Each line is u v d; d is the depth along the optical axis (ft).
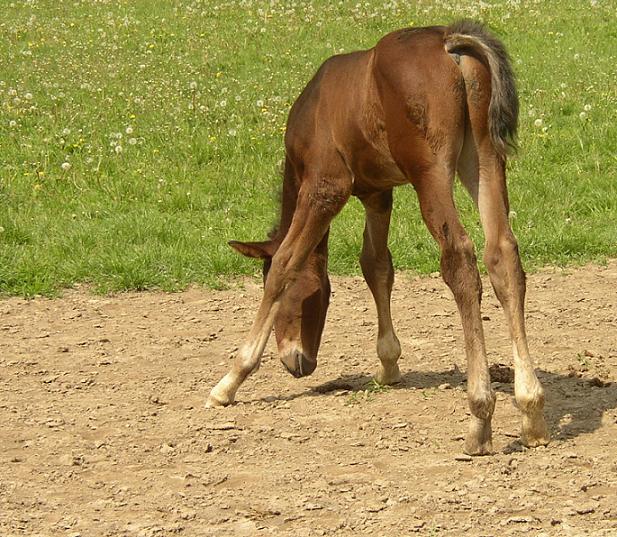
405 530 18.33
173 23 76.13
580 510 18.78
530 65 64.39
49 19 77.71
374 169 23.21
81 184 46.16
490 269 21.22
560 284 36.14
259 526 18.71
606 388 25.96
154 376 27.81
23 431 23.84
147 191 45.73
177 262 37.42
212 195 45.44
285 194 25.71
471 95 21.06
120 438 23.24
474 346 20.95
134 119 55.16
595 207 43.11
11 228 40.22
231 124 54.39
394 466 21.16
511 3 79.71
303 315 25.76
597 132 51.29
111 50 69.05
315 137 23.94
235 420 24.17
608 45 69.05
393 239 39.29
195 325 32.45
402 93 21.33
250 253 25.48
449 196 21.07
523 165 47.98
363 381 27.40
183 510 19.36
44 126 53.72
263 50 69.21
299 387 26.99
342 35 72.38
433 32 21.91
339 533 18.31
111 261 36.96
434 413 24.45
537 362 28.32
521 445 21.91
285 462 21.62
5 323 32.63
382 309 26.40
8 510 19.61
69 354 29.73
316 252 25.76
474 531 18.22
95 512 19.47
